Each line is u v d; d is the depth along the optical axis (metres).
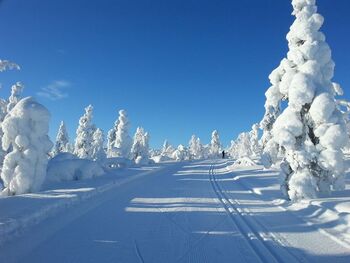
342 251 6.56
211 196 15.16
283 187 14.16
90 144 53.50
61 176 23.56
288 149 13.92
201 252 6.65
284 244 7.12
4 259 6.09
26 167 16.81
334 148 13.48
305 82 13.88
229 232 8.28
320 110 13.55
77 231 8.25
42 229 8.35
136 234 8.07
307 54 14.55
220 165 47.91
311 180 13.12
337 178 13.65
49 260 6.09
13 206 10.69
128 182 22.25
